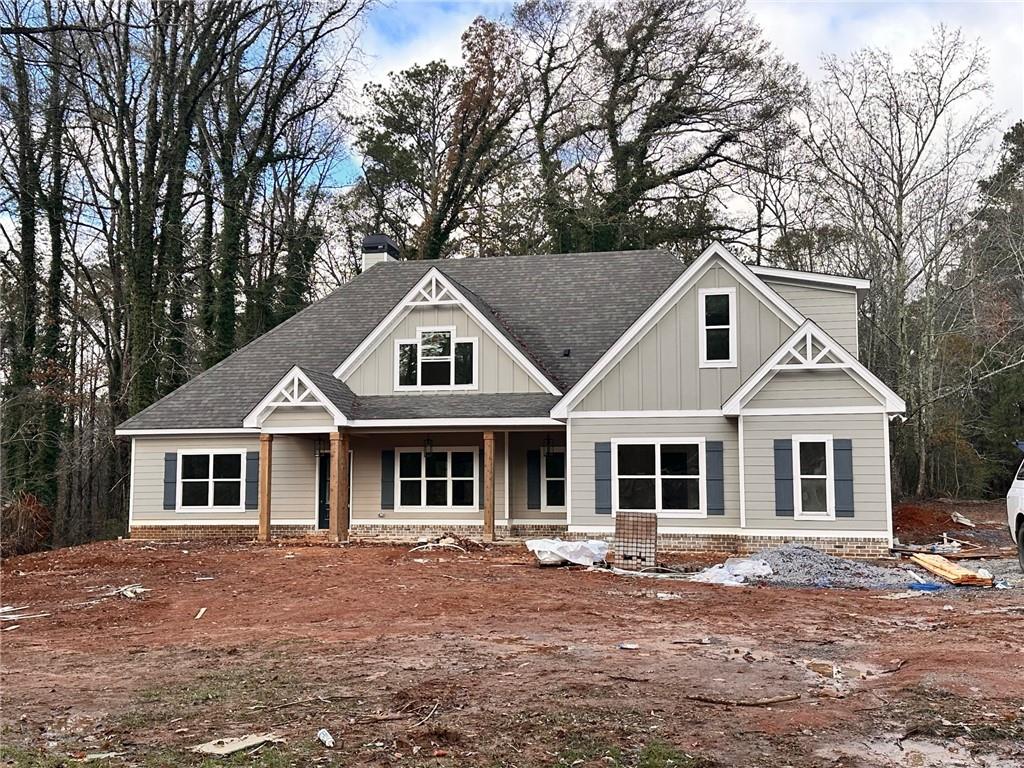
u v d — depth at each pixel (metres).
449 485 24.11
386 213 48.84
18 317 32.47
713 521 20.38
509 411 22.39
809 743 6.34
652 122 44.78
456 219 46.81
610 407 21.17
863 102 35.25
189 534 24.62
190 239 37.00
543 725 6.66
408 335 24.34
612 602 12.85
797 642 9.92
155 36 31.66
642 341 21.17
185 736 6.54
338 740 6.36
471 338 23.98
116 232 35.09
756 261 43.94
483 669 8.46
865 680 8.14
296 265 41.75
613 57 45.41
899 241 34.72
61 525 32.94
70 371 33.72
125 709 7.33
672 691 7.67
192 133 35.97
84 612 12.75
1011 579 15.22
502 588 14.13
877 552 18.64
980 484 39.16
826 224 41.53
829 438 19.09
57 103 30.50
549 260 28.34
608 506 20.92
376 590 13.84
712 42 44.03
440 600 12.79
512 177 44.75
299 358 26.47
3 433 31.16
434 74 48.81
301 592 13.90
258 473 24.50
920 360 35.41
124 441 35.06
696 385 20.81
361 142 48.41
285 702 7.39
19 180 31.12
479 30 46.06
